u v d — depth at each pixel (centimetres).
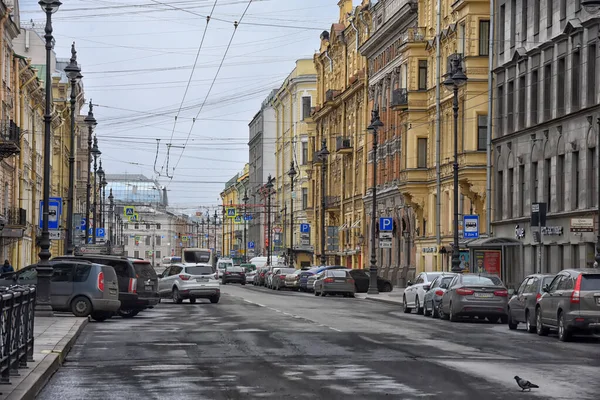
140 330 2756
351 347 2180
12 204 6197
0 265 5719
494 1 5488
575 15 4491
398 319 3506
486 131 5769
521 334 2836
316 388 1467
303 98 12025
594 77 4325
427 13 6731
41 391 1446
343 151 9100
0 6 5200
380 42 7938
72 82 4491
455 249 4591
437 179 6272
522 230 5003
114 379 1594
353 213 9000
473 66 5747
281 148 13325
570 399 1358
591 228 3584
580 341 2577
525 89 5097
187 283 4812
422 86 6775
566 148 4575
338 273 6178
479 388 1465
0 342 1299
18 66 6184
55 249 8531
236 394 1407
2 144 4775
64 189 9200
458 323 3394
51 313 3106
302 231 9644
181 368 1753
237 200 19025
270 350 2106
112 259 3538
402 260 7381
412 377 1603
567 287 2592
